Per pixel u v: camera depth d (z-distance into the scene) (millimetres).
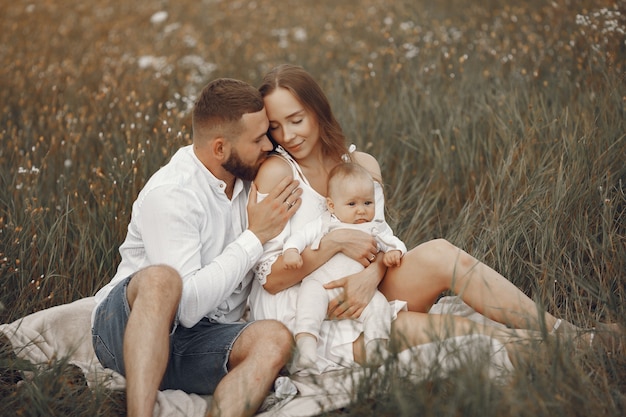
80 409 2770
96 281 3814
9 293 3529
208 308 2939
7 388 2873
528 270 3533
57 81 5914
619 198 3639
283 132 3225
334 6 8812
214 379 2965
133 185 4094
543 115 4465
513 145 4148
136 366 2604
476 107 4941
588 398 2547
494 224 3775
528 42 5828
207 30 8180
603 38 4961
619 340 2846
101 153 4809
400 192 4562
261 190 3219
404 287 3182
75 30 7965
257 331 2926
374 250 3209
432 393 2588
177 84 6121
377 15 7645
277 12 8719
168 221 2949
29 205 3951
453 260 3076
